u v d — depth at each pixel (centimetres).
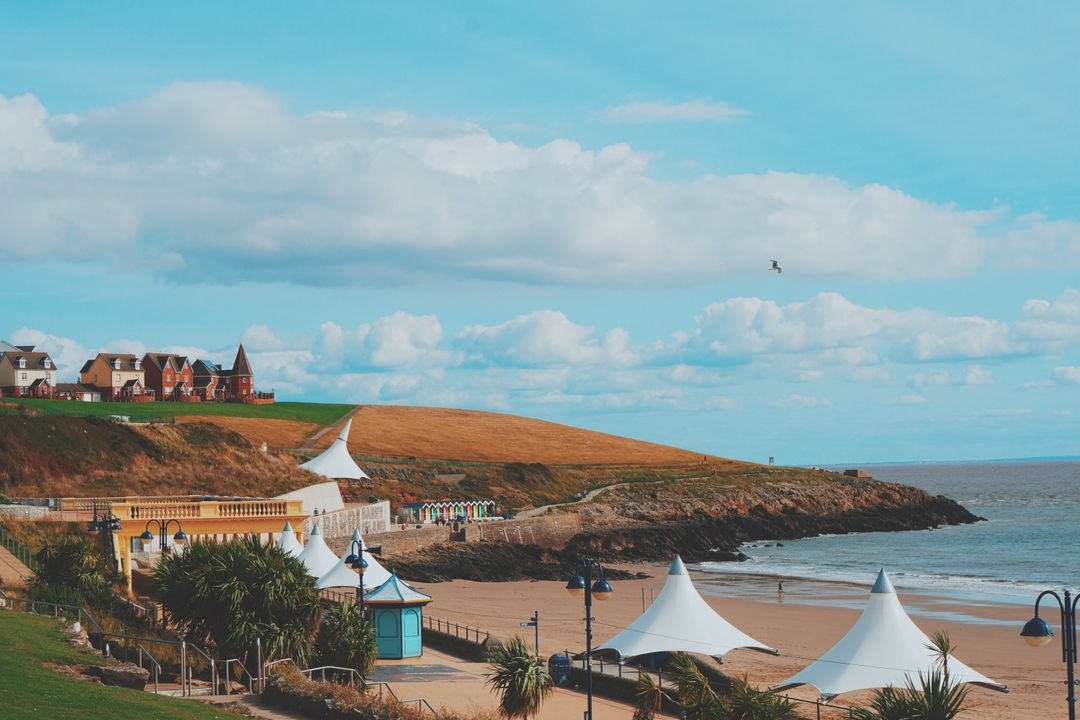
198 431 9550
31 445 8119
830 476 17188
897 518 14800
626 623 6072
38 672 2428
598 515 12619
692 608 3816
